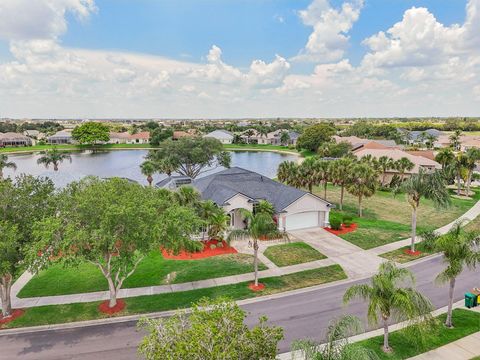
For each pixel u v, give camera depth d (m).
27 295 23.47
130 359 16.84
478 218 43.09
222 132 162.62
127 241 20.47
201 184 45.19
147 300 22.70
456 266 18.45
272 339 12.09
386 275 15.91
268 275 26.48
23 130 198.88
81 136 141.12
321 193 60.09
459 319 19.83
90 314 21.05
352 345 12.12
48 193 22.91
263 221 24.11
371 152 73.38
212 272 26.97
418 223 40.91
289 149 138.12
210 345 10.57
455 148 113.88
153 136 144.50
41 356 17.23
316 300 22.67
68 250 19.62
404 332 17.47
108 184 22.58
